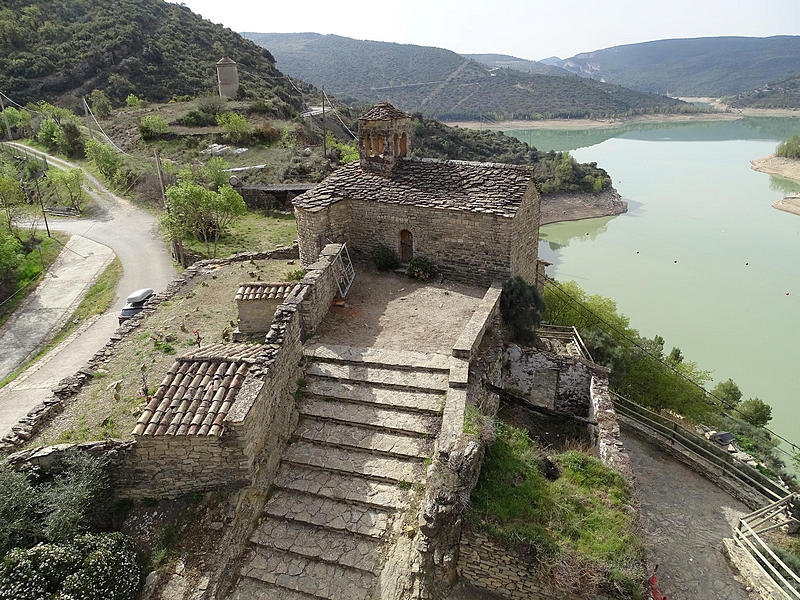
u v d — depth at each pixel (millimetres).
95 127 64688
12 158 56750
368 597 9570
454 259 18688
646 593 8906
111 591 9125
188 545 10203
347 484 11227
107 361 15664
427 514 9344
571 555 8938
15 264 31250
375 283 18906
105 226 40438
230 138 61031
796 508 14977
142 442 10531
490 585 9680
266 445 11445
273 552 10344
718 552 14148
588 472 11117
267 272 22047
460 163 19953
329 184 20531
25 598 8648
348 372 13641
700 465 17328
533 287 18062
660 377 23906
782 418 30062
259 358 11656
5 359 23172
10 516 9664
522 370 17000
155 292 28125
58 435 12445
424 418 12195
